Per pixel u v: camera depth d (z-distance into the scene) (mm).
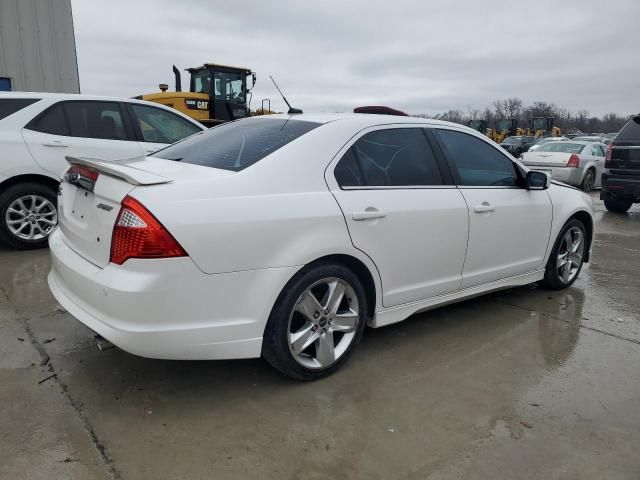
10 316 3861
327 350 3100
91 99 6066
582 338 3900
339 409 2830
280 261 2773
